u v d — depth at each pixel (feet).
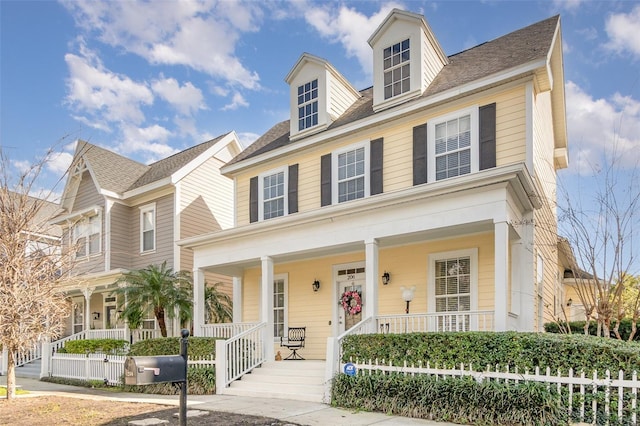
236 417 25.09
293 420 24.16
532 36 38.32
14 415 27.63
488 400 22.41
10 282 33.01
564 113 46.93
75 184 64.44
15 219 33.76
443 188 29.68
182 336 17.83
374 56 41.93
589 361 21.27
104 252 58.59
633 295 36.32
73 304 58.65
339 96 46.78
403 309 37.93
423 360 26.50
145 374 16.26
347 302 40.55
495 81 33.53
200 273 44.39
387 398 26.13
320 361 38.93
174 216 56.03
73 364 47.75
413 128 38.11
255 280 48.96
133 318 45.39
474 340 24.85
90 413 27.25
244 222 50.11
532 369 22.65
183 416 17.29
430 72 40.32
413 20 39.45
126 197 60.54
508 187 28.35
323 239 35.99
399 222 32.07
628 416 19.97
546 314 39.70
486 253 34.37
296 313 45.19
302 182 45.37
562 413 20.77
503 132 33.58
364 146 41.01
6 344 33.14
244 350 37.06
